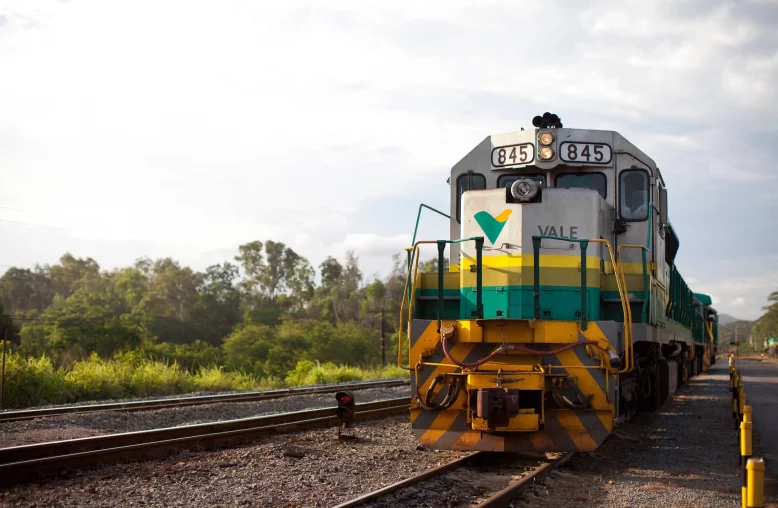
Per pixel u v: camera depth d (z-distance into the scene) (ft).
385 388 64.54
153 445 27.81
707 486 24.23
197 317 261.85
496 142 33.96
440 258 28.68
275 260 347.15
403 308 29.37
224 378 77.05
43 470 23.61
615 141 33.40
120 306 261.85
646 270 30.94
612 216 32.96
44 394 54.39
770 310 387.14
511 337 27.02
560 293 29.27
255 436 32.86
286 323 212.84
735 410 43.14
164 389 65.92
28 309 310.04
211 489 21.89
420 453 28.71
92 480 23.11
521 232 29.58
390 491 21.15
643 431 37.55
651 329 33.06
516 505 20.72
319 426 37.24
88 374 61.21
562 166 33.01
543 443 26.12
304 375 90.84
